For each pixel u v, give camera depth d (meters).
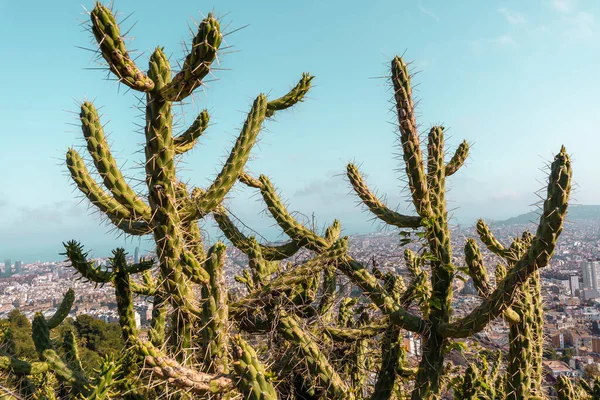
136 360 2.79
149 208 2.78
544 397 3.24
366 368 4.00
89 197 2.84
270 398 1.98
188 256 2.57
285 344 3.38
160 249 2.69
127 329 3.15
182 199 2.93
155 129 2.55
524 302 3.06
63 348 3.40
